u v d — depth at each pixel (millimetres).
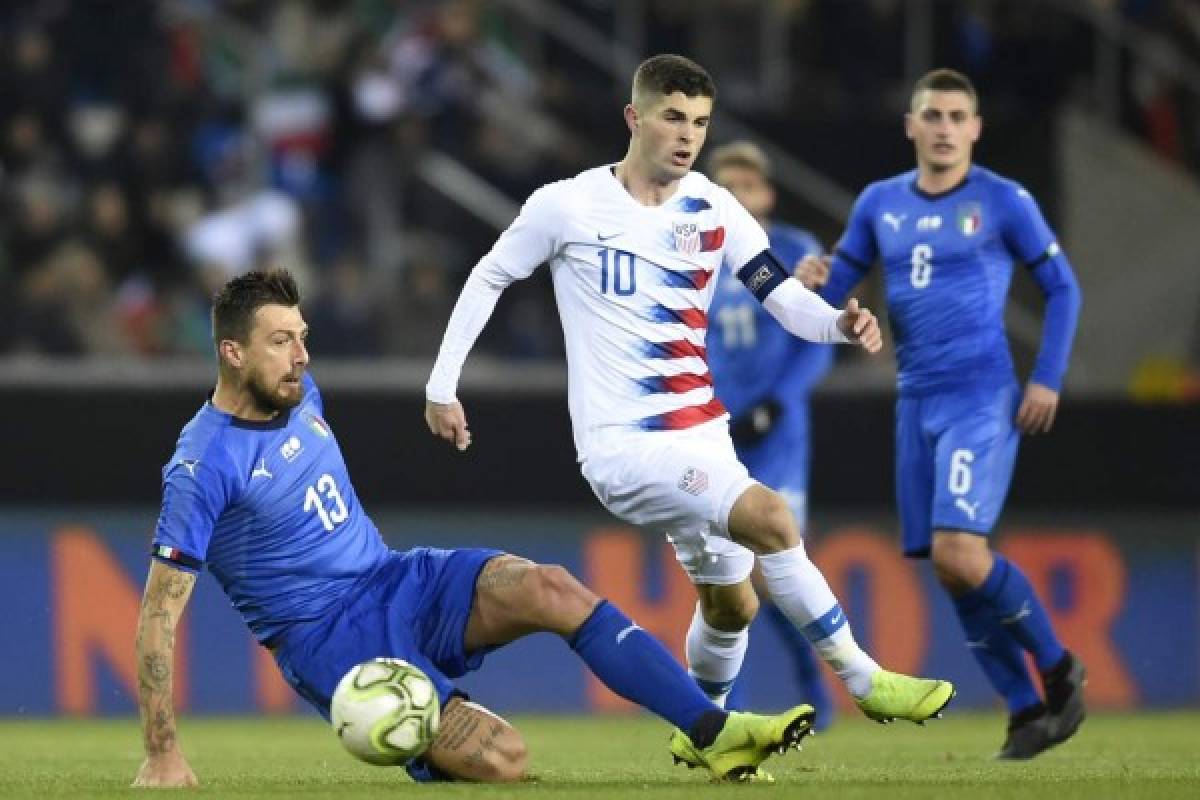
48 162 53875
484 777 22109
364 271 52125
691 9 61656
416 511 43688
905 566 45500
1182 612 46469
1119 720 42188
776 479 34594
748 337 34250
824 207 56469
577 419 23719
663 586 44594
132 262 53406
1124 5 64312
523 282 52031
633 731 38375
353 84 55281
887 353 50469
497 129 56250
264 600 22641
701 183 23875
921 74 62719
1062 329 30203
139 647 21750
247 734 37594
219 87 57250
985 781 22719
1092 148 60125
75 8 56219
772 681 45531
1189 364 56094
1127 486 45906
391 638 22453
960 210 30156
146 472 43219
